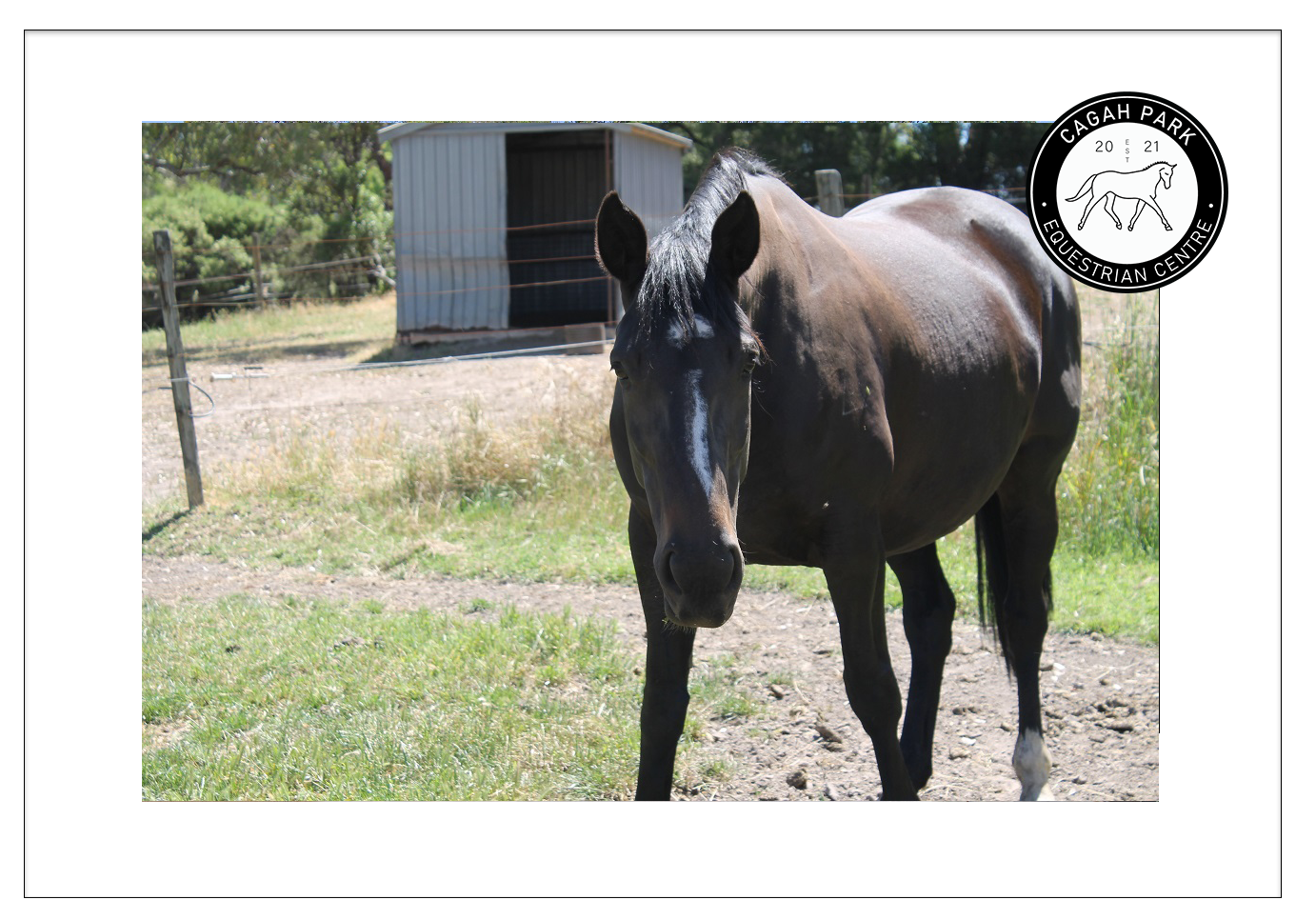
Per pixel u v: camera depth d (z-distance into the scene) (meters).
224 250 18.70
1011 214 3.97
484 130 13.93
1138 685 4.34
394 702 4.08
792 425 2.54
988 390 3.28
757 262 2.50
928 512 3.22
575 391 8.02
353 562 6.15
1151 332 6.82
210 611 5.30
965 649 4.87
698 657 4.62
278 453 7.92
